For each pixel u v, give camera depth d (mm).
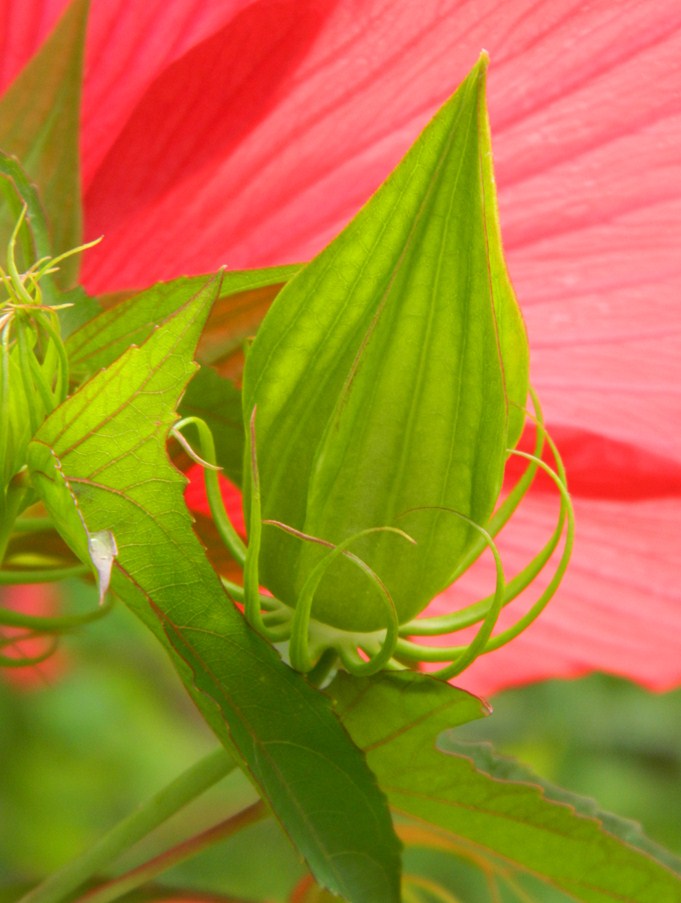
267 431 193
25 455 186
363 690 192
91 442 180
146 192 219
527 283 227
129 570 183
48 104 209
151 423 178
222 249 221
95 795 724
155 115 216
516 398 193
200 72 214
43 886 213
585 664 287
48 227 210
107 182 218
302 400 193
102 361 201
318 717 187
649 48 212
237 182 218
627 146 217
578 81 214
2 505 187
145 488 180
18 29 214
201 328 176
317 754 187
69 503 178
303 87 215
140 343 200
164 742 746
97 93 215
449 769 199
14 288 191
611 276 226
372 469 192
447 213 185
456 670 189
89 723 721
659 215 221
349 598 193
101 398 178
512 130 217
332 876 184
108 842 212
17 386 187
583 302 229
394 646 188
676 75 213
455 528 193
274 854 719
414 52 213
